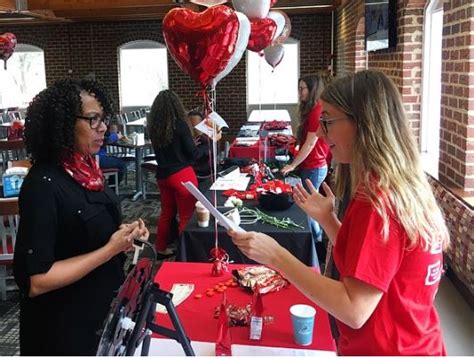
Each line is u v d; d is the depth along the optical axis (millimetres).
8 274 3695
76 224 1544
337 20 9195
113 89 10680
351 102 1245
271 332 1588
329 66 9594
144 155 7773
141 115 10008
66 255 1557
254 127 7383
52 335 1554
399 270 1171
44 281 1456
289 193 3070
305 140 4133
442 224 1228
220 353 1419
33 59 10898
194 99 10594
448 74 3062
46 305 1553
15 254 1483
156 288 1267
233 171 4051
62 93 1521
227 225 1382
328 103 1288
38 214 1467
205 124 2781
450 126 3051
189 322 1657
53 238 1493
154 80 10828
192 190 1484
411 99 4055
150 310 1261
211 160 4078
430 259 1184
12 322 3174
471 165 2771
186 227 2736
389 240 1135
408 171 1196
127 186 7098
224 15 2344
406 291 1176
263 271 1968
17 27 10594
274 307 1750
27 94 11031
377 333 1188
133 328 1169
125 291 1123
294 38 10156
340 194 1560
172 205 4105
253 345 1516
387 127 1215
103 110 1606
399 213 1144
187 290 1901
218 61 2434
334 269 2221
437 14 3873
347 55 7734
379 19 4602
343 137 1275
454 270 2859
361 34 6844
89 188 1598
